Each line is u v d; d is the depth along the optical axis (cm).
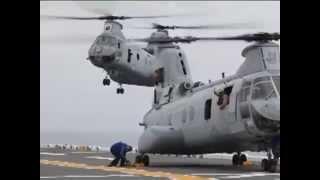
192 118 3123
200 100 3084
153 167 2969
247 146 2894
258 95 2602
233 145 2973
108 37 5162
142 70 5391
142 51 5406
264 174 2409
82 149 5778
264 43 2745
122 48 5209
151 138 3150
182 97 3372
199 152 3316
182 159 4350
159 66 3672
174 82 3606
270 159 2614
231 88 2809
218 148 3117
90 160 3456
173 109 3341
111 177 2119
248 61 2809
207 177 2194
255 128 2609
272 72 2647
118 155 2892
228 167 3008
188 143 3241
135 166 2938
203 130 3027
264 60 2694
